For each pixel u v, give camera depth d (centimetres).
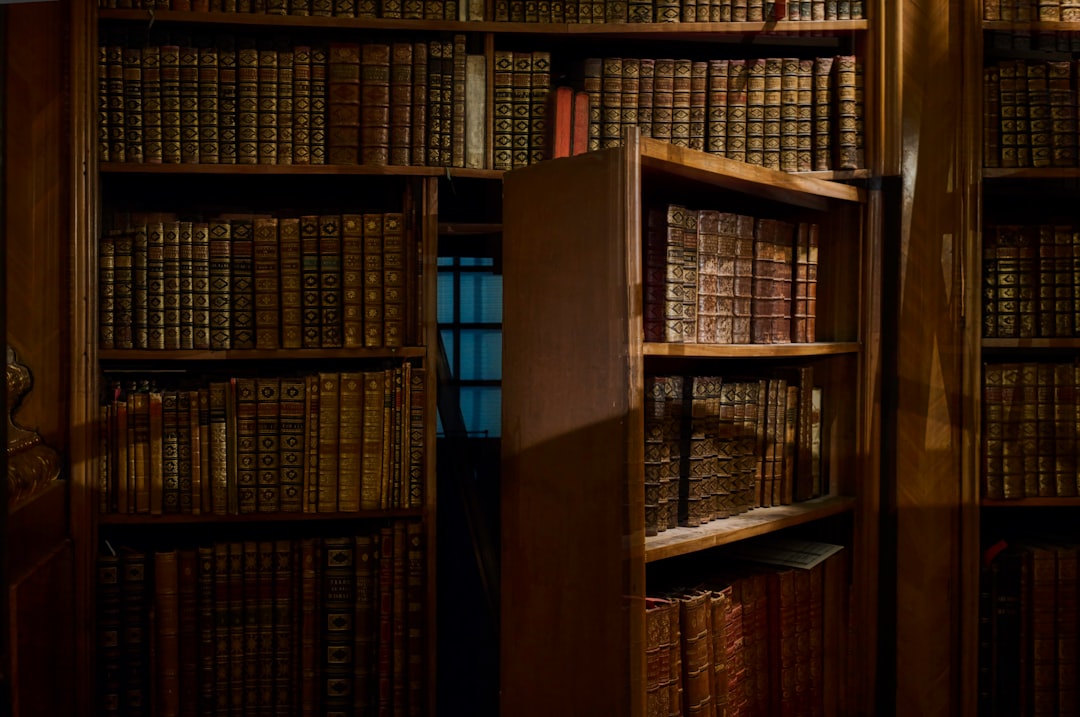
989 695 262
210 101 254
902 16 264
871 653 269
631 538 190
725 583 232
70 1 244
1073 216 298
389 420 258
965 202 259
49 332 243
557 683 208
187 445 251
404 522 263
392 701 260
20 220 238
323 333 258
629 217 189
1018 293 263
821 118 269
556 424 208
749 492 247
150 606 249
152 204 290
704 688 215
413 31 272
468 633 303
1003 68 260
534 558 215
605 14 270
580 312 201
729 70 268
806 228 260
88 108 245
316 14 259
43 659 214
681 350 213
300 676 258
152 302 252
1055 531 295
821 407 275
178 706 249
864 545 268
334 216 257
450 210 311
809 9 268
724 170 216
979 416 260
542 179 211
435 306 262
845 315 272
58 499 235
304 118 258
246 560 254
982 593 262
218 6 254
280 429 255
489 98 267
